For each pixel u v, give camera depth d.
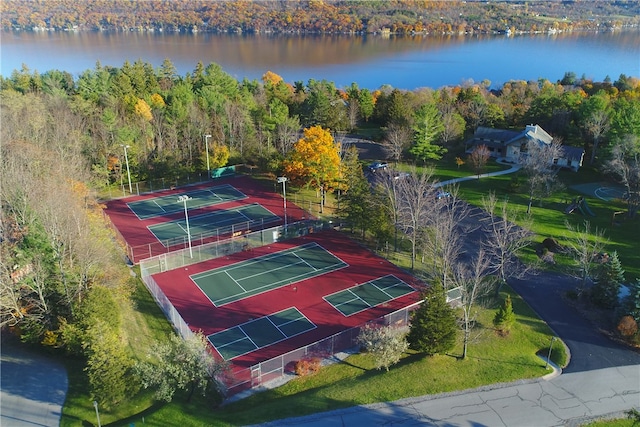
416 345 41.28
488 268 56.69
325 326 48.06
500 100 122.19
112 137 83.38
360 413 35.38
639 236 63.94
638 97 116.06
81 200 56.78
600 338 45.06
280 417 34.81
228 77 126.06
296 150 74.19
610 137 85.69
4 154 58.53
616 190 79.25
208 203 77.38
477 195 77.88
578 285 53.66
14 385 37.31
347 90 139.00
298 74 197.88
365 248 63.34
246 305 51.22
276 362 42.34
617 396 37.78
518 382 39.09
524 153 91.31
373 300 52.25
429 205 59.03
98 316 39.66
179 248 62.97
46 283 42.62
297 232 66.56
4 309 41.84
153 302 50.62
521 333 45.69
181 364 35.03
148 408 35.78
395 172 80.56
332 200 78.62
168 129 90.94
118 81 110.69
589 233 64.75
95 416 34.50
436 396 37.28
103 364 33.34
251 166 92.12
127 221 70.62
